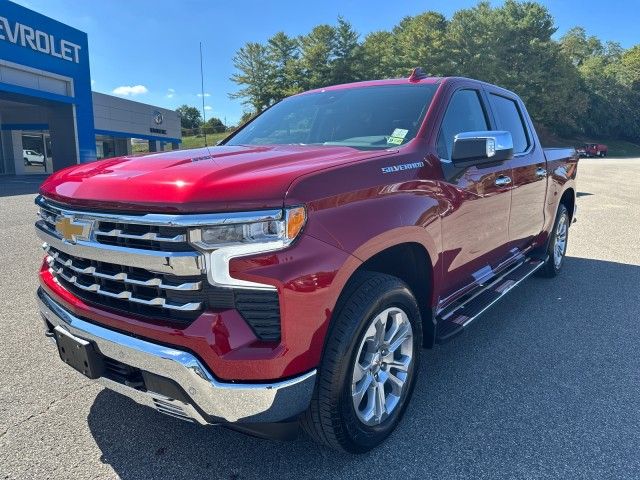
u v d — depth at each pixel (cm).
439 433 272
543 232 514
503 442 264
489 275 382
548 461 248
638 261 665
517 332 418
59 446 261
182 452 256
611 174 2517
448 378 336
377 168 249
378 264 281
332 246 212
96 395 313
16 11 1945
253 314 202
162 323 208
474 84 385
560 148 567
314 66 6831
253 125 391
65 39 2209
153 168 232
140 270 212
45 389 320
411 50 6325
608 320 446
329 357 221
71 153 2323
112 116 3450
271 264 197
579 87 7506
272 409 202
